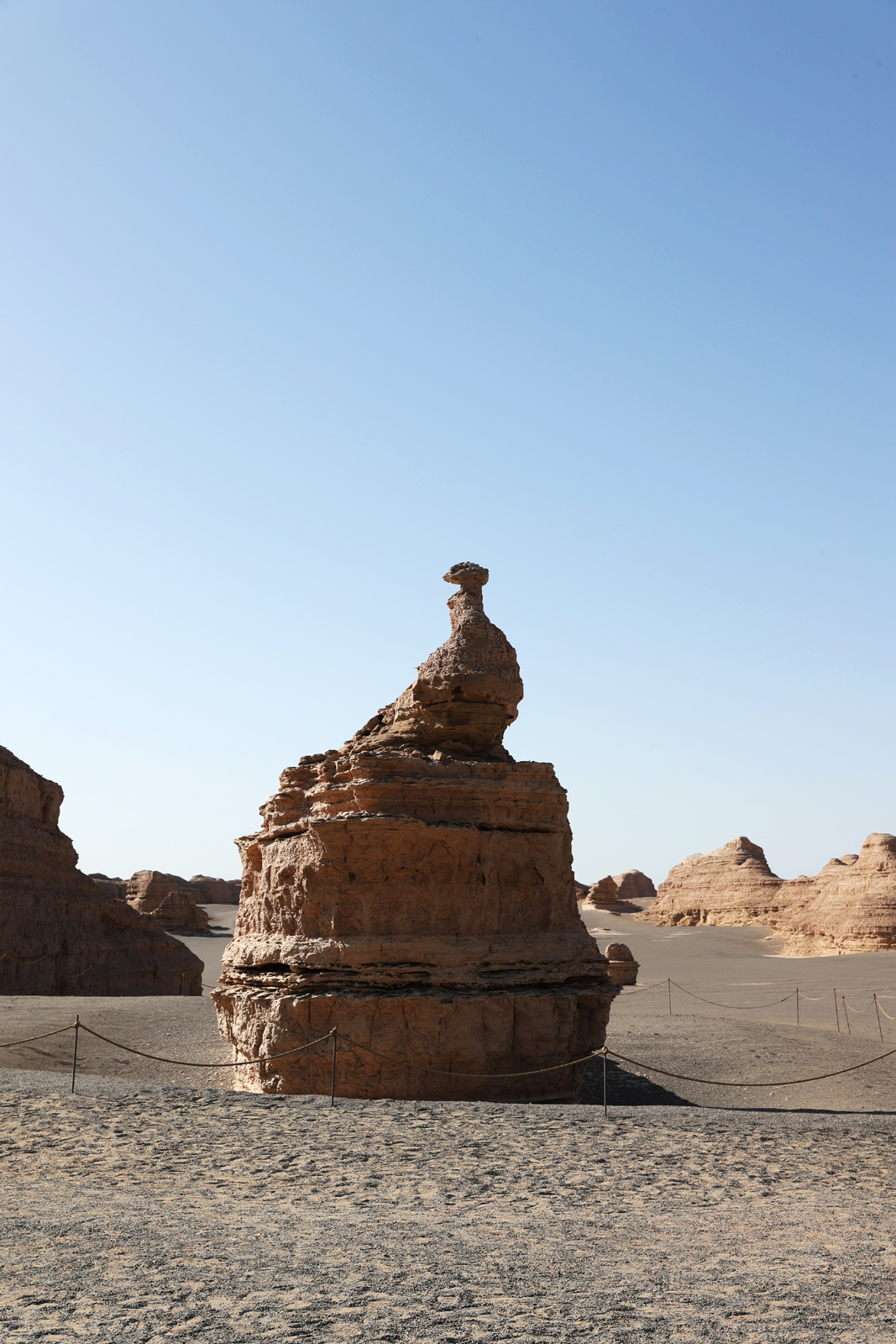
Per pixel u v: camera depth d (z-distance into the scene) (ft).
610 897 479.82
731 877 401.70
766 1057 94.02
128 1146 47.62
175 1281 28.22
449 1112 56.29
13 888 142.10
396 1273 29.60
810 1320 26.48
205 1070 82.58
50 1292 27.02
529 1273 30.19
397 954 65.82
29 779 157.89
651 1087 83.66
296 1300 26.99
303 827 69.97
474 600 77.00
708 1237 35.19
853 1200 41.22
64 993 144.15
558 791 72.43
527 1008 67.10
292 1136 50.65
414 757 69.82
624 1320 26.16
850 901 277.44
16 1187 39.75
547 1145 49.90
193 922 343.46
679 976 218.79
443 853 67.56
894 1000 156.25
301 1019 65.98
